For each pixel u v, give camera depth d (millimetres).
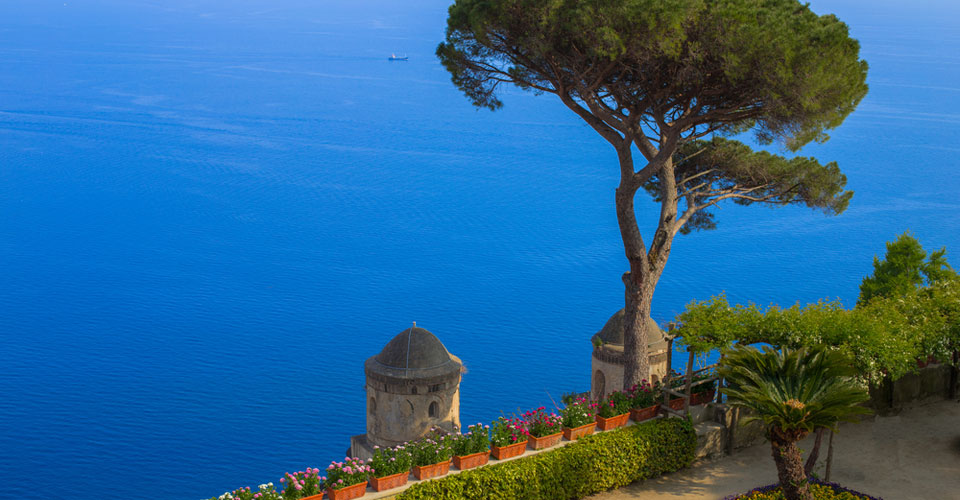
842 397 15453
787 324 18719
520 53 22672
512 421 18234
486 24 21641
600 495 18297
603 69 20984
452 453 17219
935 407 22406
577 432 18562
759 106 21156
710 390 20297
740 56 19078
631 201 22766
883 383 21734
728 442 20047
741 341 19062
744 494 17656
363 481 16047
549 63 21875
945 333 20344
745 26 18938
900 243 28828
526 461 17391
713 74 20453
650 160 22984
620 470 18359
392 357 30016
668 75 21016
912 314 20828
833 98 19438
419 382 29422
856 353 18047
